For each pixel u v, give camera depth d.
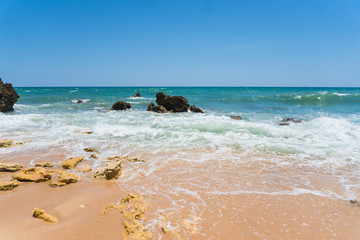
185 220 4.01
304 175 6.17
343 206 4.59
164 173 6.20
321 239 3.59
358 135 10.30
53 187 5.22
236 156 7.70
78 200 4.66
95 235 3.56
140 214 4.13
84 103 29.12
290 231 3.78
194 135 10.37
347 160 7.37
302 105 26.42
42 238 3.45
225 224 3.93
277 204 4.63
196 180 5.75
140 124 13.20
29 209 4.28
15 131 11.14
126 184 5.48
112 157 7.33
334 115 18.64
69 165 6.45
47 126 12.54
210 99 33.06
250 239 3.56
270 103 28.55
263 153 8.03
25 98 36.03
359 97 28.58
